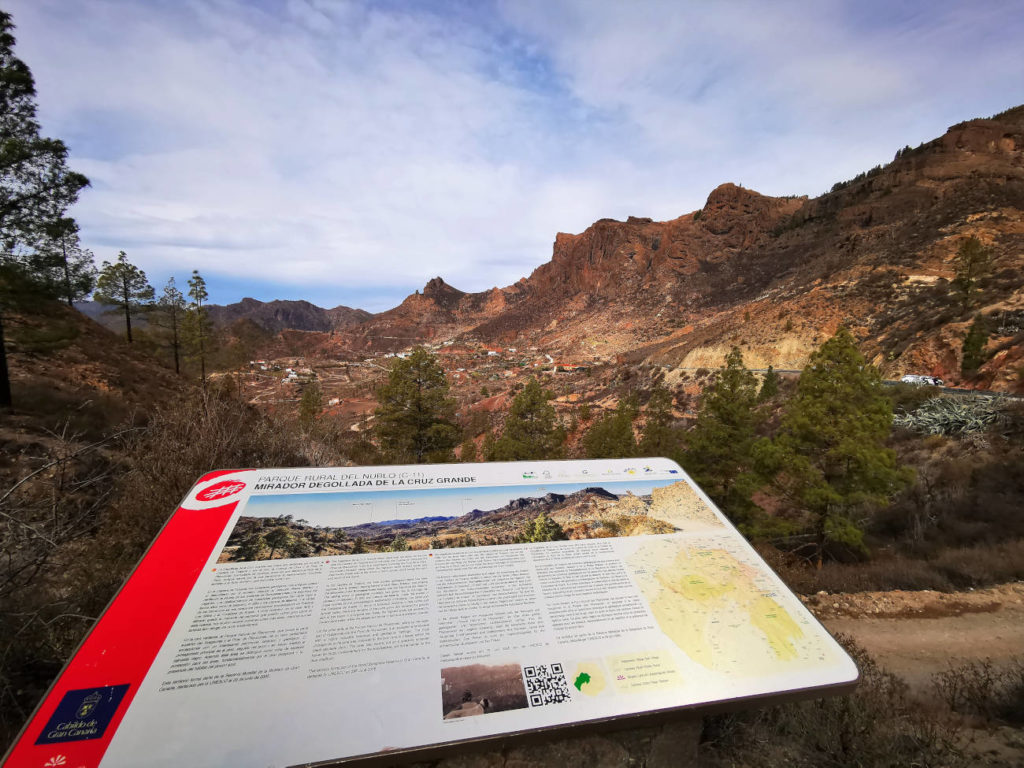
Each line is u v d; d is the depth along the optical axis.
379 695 2.55
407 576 3.16
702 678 2.89
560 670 2.80
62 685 2.38
